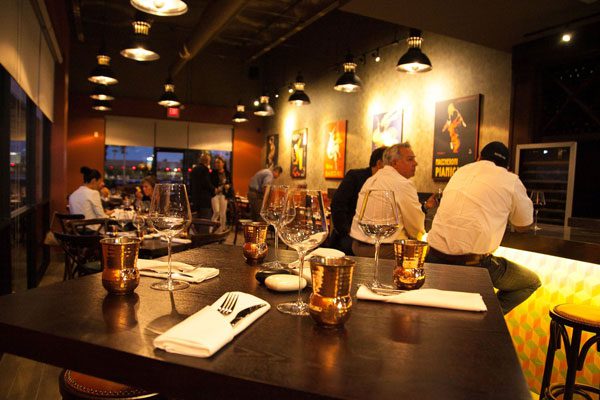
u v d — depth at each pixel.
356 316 1.00
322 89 9.72
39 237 5.71
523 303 2.76
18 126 4.36
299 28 8.65
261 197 8.34
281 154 11.69
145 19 5.50
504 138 5.42
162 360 0.73
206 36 7.29
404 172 2.84
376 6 4.04
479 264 2.46
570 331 2.47
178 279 1.28
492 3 3.91
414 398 0.63
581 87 4.50
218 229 3.89
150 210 1.26
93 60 11.24
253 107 12.81
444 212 2.57
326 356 0.77
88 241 3.51
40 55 5.67
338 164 8.96
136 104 11.68
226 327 0.82
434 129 6.48
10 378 2.79
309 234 1.11
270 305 1.05
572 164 4.41
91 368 0.80
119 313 0.96
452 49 6.21
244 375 0.68
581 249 2.38
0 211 3.62
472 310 1.05
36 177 5.47
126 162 11.72
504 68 5.42
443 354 0.79
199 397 0.71
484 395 0.64
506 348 0.82
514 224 2.64
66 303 1.03
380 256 2.59
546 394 2.15
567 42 4.52
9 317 0.92
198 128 12.33
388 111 7.52
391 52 7.45
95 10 9.47
